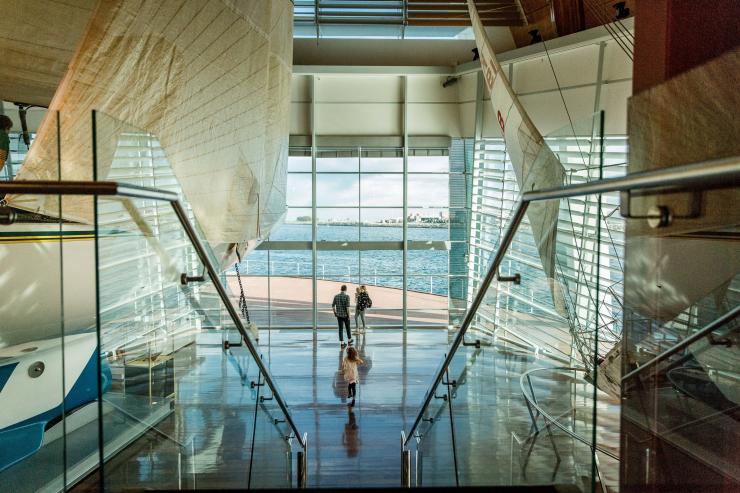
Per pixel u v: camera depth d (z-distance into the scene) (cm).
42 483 358
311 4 1194
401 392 917
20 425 406
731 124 178
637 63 248
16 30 314
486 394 383
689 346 179
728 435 171
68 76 352
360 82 1431
